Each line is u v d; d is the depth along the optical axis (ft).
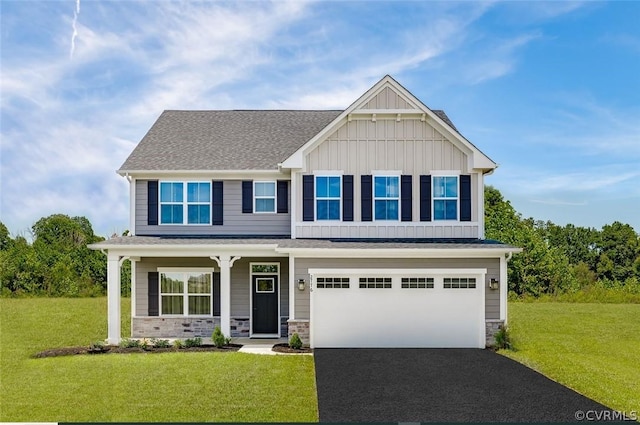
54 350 59.72
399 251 60.70
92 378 46.85
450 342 61.52
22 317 92.99
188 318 70.44
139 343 61.72
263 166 70.18
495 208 162.91
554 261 145.79
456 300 61.82
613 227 184.85
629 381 47.60
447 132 66.69
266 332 70.08
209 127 80.59
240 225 70.38
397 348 60.95
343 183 66.64
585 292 132.05
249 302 70.18
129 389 43.50
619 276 176.14
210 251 64.28
